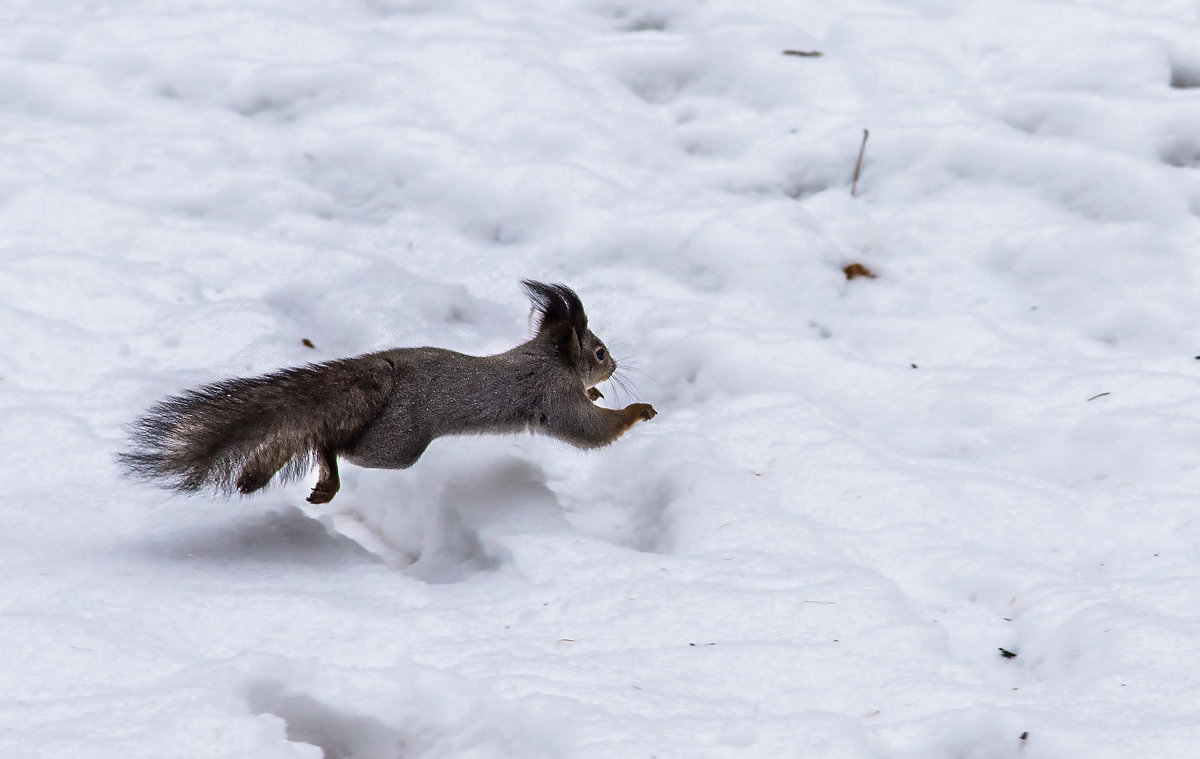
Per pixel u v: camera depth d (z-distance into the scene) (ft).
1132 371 44.37
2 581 32.01
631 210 59.06
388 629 30.71
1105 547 35.09
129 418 42.19
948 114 65.16
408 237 58.80
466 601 32.68
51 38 73.36
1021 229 56.24
